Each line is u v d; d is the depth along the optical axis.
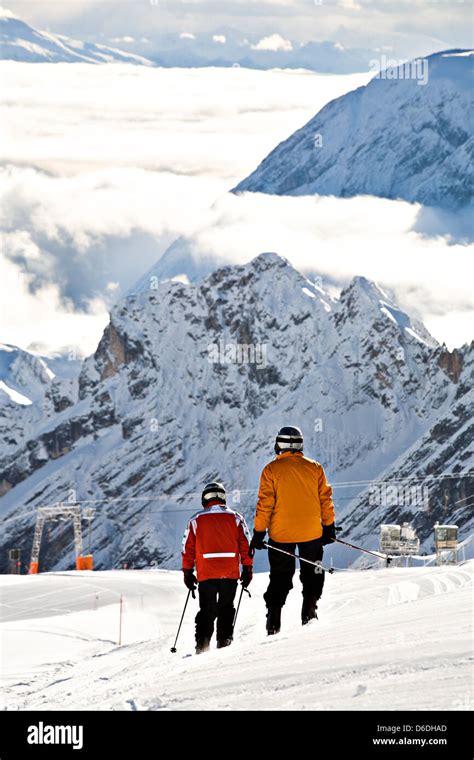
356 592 44.09
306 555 19.58
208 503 21.09
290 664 11.32
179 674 13.02
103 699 12.31
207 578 20.30
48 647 64.19
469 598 15.69
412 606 16.42
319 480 19.83
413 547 175.50
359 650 11.35
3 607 122.25
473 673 8.84
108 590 134.38
